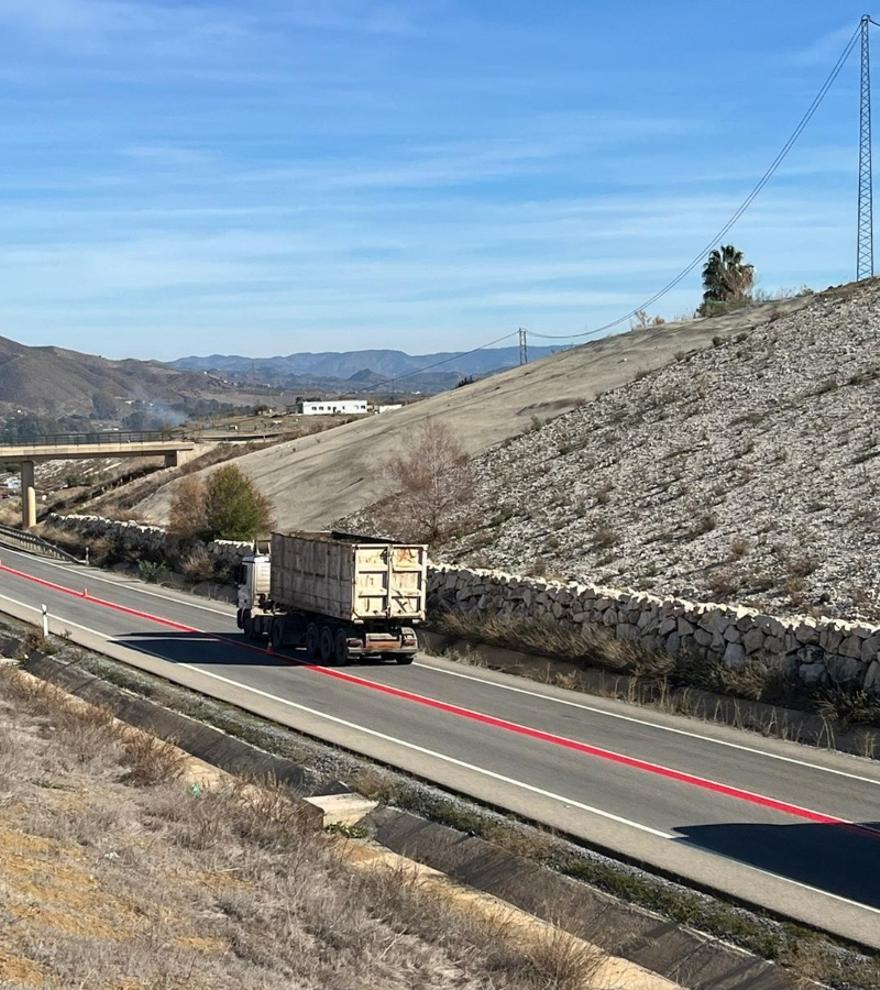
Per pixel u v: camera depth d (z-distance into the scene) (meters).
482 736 19.23
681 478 41.16
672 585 30.41
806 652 21.23
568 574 33.94
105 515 67.31
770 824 14.31
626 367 62.81
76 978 7.57
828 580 27.73
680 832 13.87
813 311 58.16
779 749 18.73
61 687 24.09
